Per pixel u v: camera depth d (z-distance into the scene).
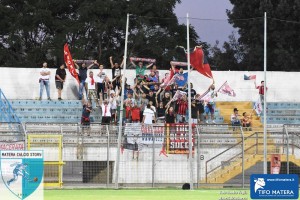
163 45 109.56
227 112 87.00
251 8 114.94
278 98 90.06
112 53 110.00
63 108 85.06
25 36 109.56
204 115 83.88
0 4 109.38
